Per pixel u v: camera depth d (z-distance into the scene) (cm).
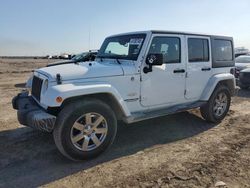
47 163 418
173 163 415
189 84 566
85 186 352
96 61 542
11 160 428
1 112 729
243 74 1119
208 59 601
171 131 571
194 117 674
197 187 346
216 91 611
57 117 400
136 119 473
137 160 427
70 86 403
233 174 378
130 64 481
